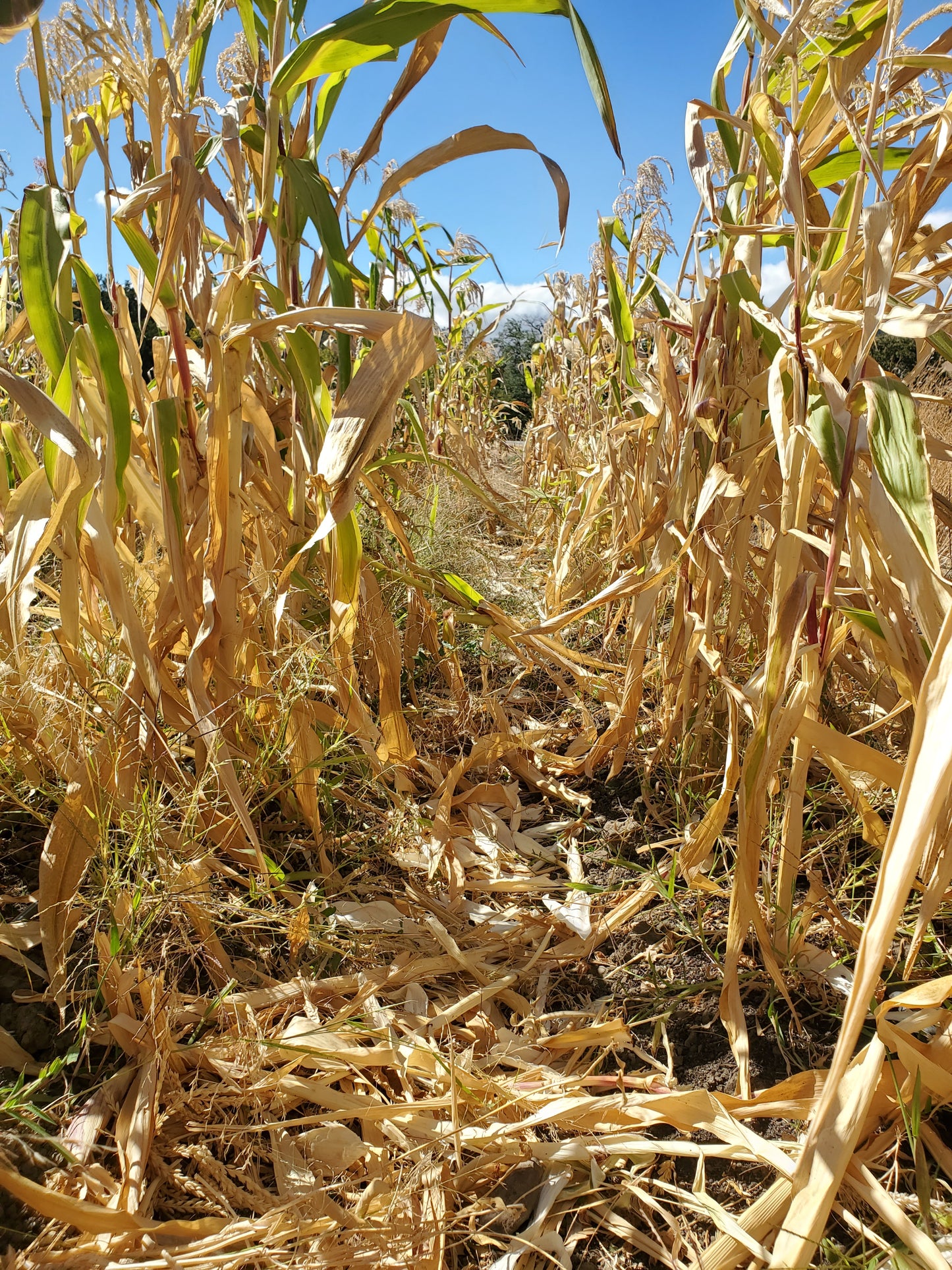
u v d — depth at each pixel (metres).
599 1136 0.87
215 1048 0.92
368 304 1.60
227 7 1.29
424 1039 0.99
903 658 0.94
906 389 0.84
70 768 1.08
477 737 1.75
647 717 1.85
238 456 1.19
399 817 1.40
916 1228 0.70
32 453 1.26
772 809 1.29
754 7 1.13
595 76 1.19
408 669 1.87
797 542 1.02
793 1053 1.00
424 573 1.74
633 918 1.26
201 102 1.10
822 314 1.01
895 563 0.86
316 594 1.63
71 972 0.98
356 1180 0.79
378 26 1.19
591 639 2.22
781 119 1.11
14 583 1.04
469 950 1.16
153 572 1.39
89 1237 0.71
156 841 1.10
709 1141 0.87
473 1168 0.80
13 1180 0.66
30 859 1.17
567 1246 0.76
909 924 1.12
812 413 0.99
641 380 1.73
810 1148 0.72
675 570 1.54
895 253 1.04
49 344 1.08
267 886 1.13
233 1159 0.84
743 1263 0.73
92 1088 0.86
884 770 0.94
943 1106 0.88
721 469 1.21
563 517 2.98
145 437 1.23
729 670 1.51
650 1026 1.06
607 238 1.64
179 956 1.08
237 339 1.11
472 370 4.33
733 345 1.34
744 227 1.10
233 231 1.41
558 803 1.62
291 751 1.30
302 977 1.07
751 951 1.17
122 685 1.21
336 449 1.03
